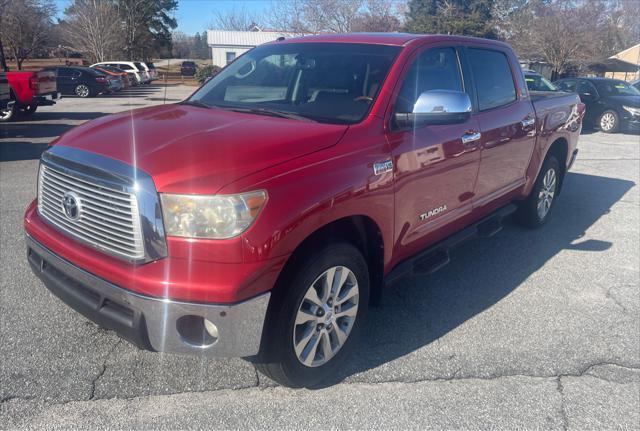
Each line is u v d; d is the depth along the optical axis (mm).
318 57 3865
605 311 4137
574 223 6375
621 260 5215
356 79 3551
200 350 2553
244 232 2443
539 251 5391
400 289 4406
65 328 3555
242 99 3816
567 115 5957
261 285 2529
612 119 14914
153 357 3283
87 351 3314
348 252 2979
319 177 2758
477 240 5684
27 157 9469
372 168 3057
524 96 5098
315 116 3371
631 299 4359
